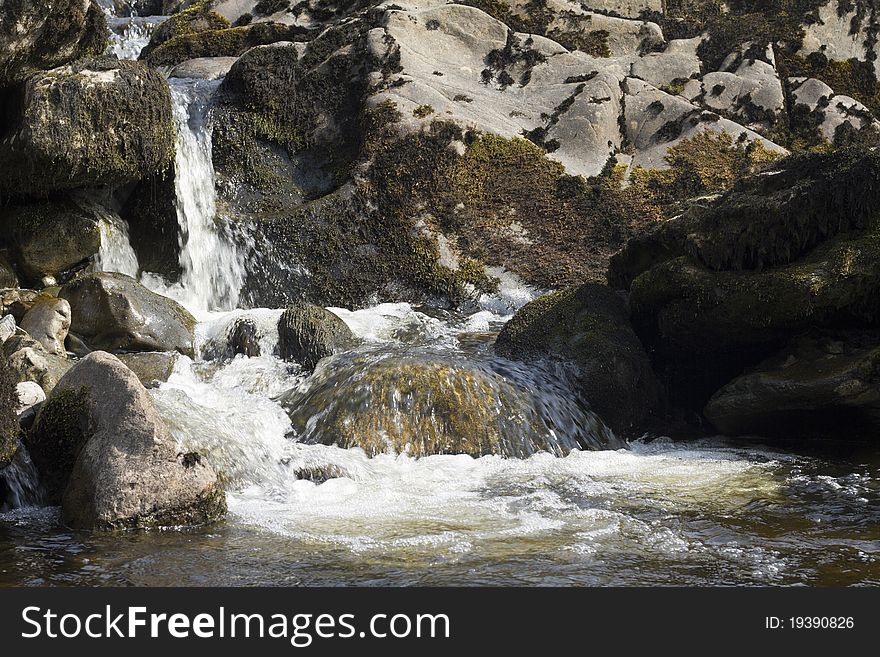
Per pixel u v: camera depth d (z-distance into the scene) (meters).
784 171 8.38
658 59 12.32
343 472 7.03
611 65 12.16
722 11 12.96
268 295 10.62
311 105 11.76
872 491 6.60
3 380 6.29
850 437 8.28
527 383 8.34
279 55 11.83
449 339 9.44
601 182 11.32
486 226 10.99
